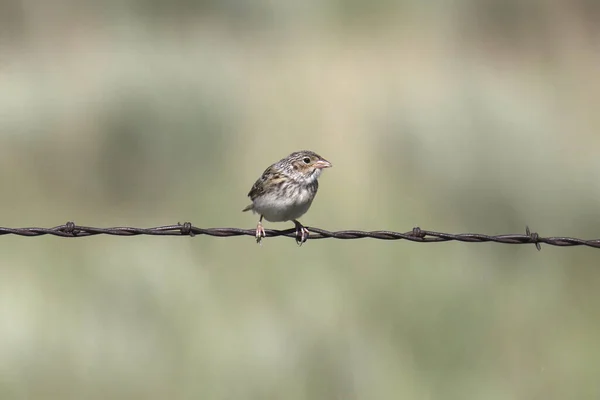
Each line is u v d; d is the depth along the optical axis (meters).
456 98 16.97
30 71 18.69
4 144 15.79
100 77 17.45
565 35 24.47
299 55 22.02
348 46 23.28
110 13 22.84
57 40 21.23
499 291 11.89
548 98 18.91
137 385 10.29
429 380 10.36
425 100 17.05
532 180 14.74
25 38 21.28
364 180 14.41
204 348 10.70
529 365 10.62
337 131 16.20
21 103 16.81
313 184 9.83
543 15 25.47
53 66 19.11
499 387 10.29
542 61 23.02
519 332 11.12
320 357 10.55
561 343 10.98
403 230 13.16
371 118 16.53
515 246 13.20
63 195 15.09
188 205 14.61
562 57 23.12
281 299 11.42
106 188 15.43
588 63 22.48
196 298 11.48
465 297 11.54
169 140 15.89
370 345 10.72
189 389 10.24
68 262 12.37
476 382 10.36
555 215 14.16
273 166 9.83
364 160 15.08
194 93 16.89
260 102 17.45
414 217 13.57
